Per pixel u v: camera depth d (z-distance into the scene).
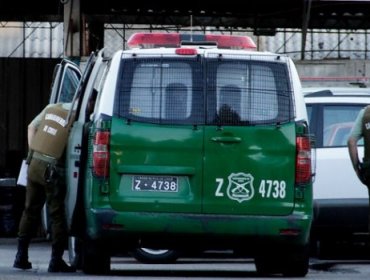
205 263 38.09
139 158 26.30
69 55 71.62
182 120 26.45
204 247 26.77
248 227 26.36
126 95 26.47
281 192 26.48
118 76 26.52
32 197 30.72
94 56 30.08
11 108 85.81
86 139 27.34
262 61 26.80
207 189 26.34
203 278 26.81
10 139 85.81
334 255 39.88
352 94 36.78
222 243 26.66
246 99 26.62
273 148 26.52
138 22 89.00
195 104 26.52
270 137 26.53
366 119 27.58
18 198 61.16
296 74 26.97
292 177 26.53
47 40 93.94
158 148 26.30
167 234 26.34
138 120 26.41
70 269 30.27
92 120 27.17
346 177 35.62
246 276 29.28
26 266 31.28
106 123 26.30
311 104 36.34
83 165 27.34
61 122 30.05
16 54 94.00
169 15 87.69
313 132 36.03
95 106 27.81
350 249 40.06
